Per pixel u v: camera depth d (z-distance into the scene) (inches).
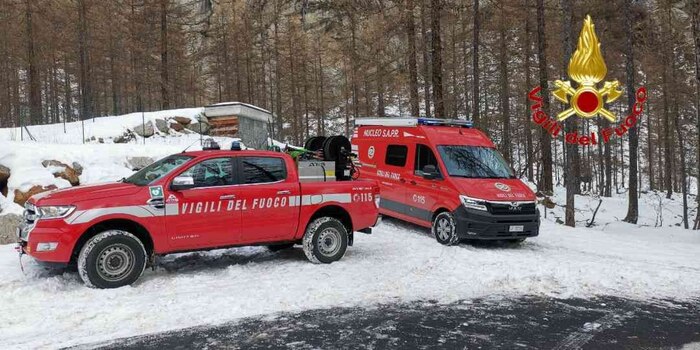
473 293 255.8
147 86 1229.1
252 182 291.3
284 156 305.7
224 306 224.4
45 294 235.3
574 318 218.4
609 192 1393.9
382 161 467.8
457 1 684.7
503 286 269.1
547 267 305.7
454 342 187.8
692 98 1074.7
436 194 397.4
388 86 739.4
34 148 434.3
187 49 1547.7
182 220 267.0
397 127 457.1
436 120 442.9
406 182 434.3
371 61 706.8
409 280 275.9
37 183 395.9
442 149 410.3
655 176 2166.6
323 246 309.7
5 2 898.7
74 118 1691.7
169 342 183.5
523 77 1149.1
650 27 1043.9
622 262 335.0
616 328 205.9
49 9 961.5
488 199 370.0
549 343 188.1
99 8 1087.0
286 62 1549.0
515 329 203.2
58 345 179.8
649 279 284.0
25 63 1047.0
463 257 333.1
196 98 1596.9
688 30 979.9
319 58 1556.3
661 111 1390.3
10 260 299.6
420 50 676.7
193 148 558.3
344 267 300.2
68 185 415.5
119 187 260.5
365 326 203.9
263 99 1658.5
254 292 245.9
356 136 502.0
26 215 252.1
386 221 478.0
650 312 228.4
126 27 1159.0
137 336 189.2
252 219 286.0
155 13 1099.9
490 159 419.8
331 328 200.8
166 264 303.7
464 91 1280.8
